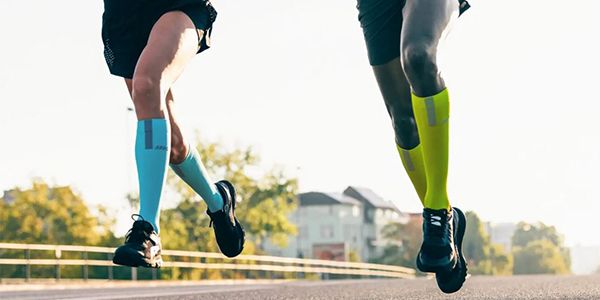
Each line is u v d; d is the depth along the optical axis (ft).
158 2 12.50
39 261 67.92
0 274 184.34
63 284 68.80
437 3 13.08
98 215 194.18
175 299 26.45
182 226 183.83
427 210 13.69
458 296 25.86
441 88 13.16
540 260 506.07
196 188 13.65
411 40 12.87
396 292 29.71
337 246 334.65
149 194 11.89
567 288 29.71
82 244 190.60
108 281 77.05
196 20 12.40
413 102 13.39
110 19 12.84
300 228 442.09
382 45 14.55
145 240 11.80
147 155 11.85
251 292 31.09
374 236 454.81
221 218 14.17
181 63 12.15
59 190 192.44
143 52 11.99
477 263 435.12
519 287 32.09
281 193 200.34
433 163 13.48
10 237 188.24
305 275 233.14
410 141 15.28
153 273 105.40
